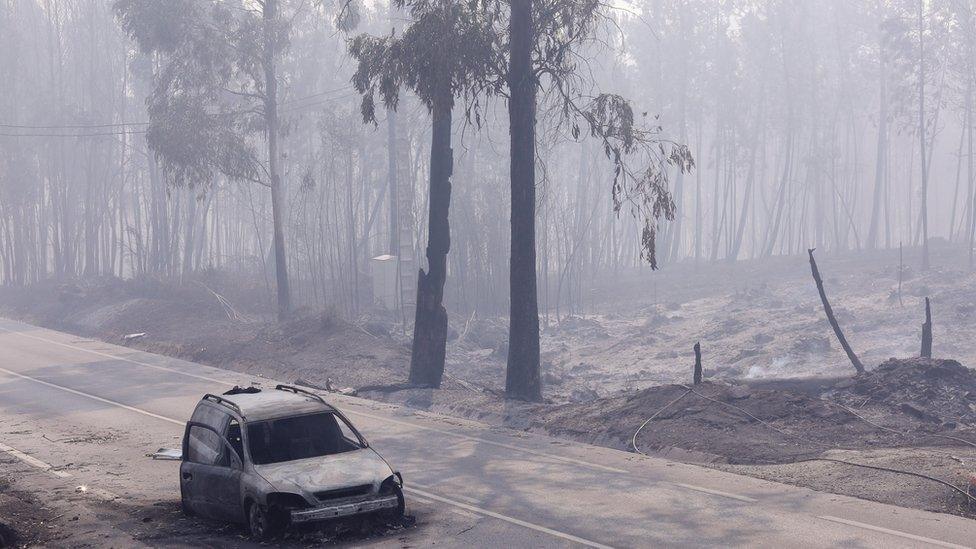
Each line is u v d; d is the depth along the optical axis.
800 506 12.43
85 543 11.31
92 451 17.84
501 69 24.50
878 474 13.95
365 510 10.75
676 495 13.20
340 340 33.16
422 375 26.42
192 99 42.75
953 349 31.95
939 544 10.48
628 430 18.25
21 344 39.38
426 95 23.59
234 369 32.12
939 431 17.12
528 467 15.45
